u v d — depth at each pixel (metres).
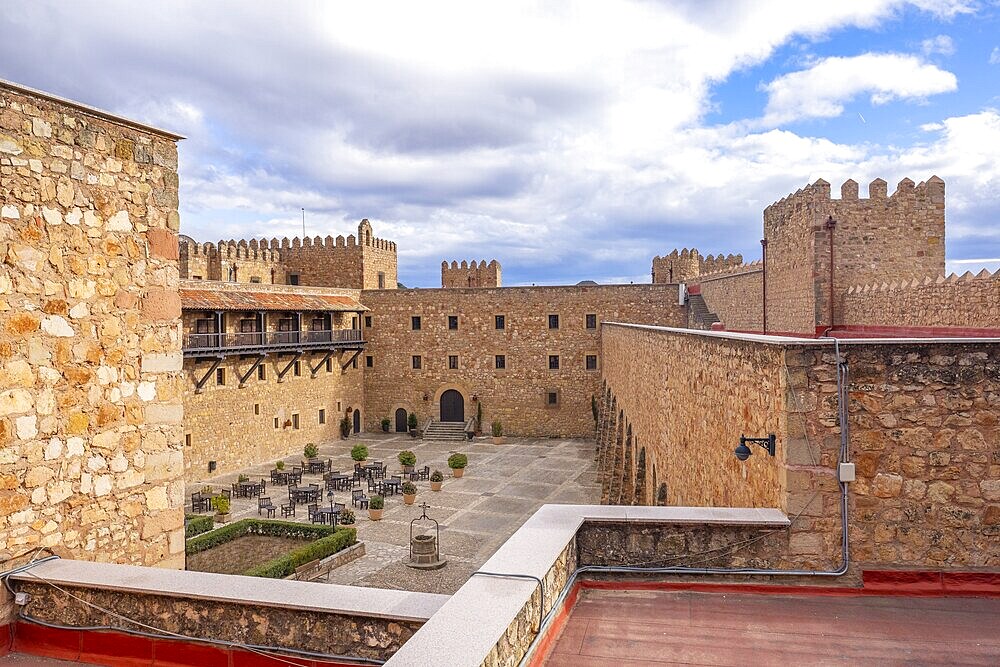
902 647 5.43
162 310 7.89
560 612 5.82
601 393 45.19
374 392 49.47
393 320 48.97
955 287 14.95
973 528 6.57
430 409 48.66
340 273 53.03
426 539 21.78
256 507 28.58
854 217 21.67
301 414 41.75
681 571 6.75
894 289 17.95
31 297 6.48
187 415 32.66
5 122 6.29
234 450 35.75
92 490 7.03
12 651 6.17
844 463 6.61
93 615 5.97
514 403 47.53
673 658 5.20
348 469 36.28
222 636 5.50
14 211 6.35
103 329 7.18
